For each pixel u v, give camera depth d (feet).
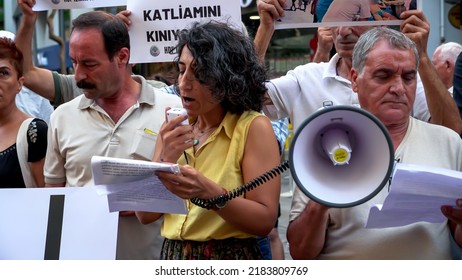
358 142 7.96
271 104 11.95
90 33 10.54
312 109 11.76
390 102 8.96
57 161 11.17
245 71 8.88
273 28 11.85
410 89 9.04
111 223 10.04
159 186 8.26
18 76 11.80
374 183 7.73
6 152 11.46
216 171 8.89
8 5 56.44
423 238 8.95
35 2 12.73
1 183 11.41
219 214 8.42
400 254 8.94
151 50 12.51
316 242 9.04
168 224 9.20
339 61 11.94
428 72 11.19
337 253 9.15
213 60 8.56
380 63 8.92
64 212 10.12
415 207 8.20
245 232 8.63
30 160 11.43
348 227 9.09
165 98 11.27
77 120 11.04
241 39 8.94
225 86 8.68
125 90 11.10
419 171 7.76
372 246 8.99
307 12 11.73
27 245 10.10
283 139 13.11
